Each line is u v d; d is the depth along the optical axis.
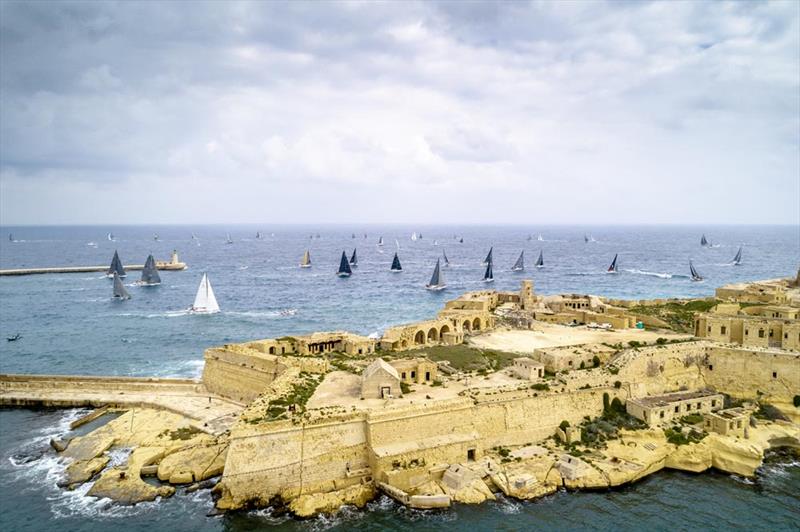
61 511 69.06
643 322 132.00
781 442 85.69
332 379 92.25
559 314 138.62
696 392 96.31
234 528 65.69
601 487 74.06
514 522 66.75
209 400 102.19
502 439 83.12
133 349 152.38
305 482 72.38
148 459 79.25
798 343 99.62
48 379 113.38
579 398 89.31
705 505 70.88
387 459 72.56
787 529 65.88
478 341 118.62
